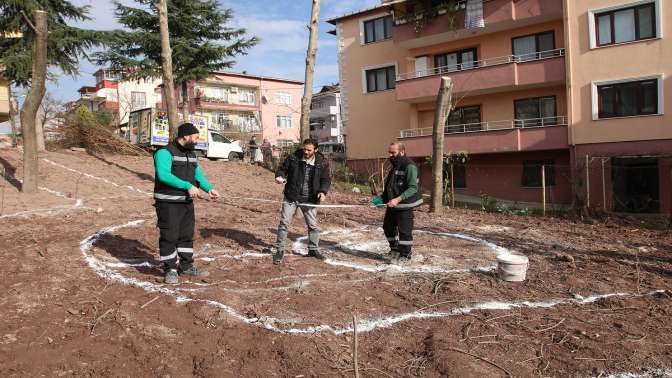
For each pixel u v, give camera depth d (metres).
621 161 18.92
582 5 19.52
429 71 24.64
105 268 5.73
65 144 17.53
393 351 4.05
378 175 21.72
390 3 23.66
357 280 5.85
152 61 24.80
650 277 6.27
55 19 16.31
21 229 7.31
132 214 9.05
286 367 3.71
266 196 13.21
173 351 3.83
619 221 13.71
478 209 17.09
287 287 5.44
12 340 3.79
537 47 21.89
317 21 10.12
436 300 5.22
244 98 46.12
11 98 18.59
